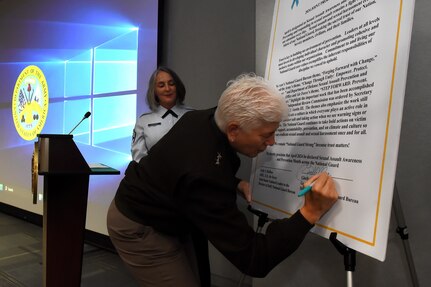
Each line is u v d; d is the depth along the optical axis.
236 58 2.12
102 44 2.97
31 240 3.20
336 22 1.03
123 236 1.11
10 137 4.24
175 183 0.94
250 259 0.91
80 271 1.63
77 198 1.59
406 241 1.15
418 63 1.31
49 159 1.47
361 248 0.84
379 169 0.83
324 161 1.00
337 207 0.93
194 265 1.45
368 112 0.87
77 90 3.25
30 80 3.90
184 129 1.03
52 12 3.55
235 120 0.89
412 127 1.33
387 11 0.86
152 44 2.53
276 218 1.18
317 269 1.55
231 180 0.95
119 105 2.80
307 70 1.13
